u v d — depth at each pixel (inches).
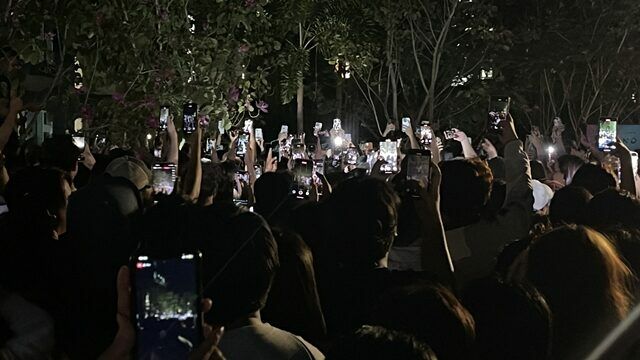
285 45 712.4
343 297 164.4
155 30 411.2
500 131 277.9
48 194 171.6
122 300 102.0
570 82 1075.3
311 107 1064.2
